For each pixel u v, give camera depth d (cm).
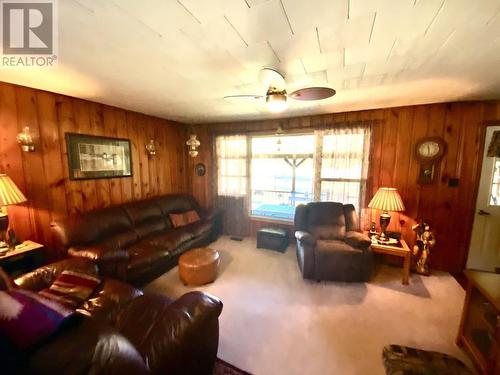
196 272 267
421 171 306
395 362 144
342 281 279
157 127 404
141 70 189
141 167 377
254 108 323
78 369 64
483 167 284
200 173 475
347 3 107
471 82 215
